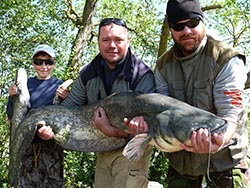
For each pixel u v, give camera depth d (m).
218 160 3.82
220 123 3.25
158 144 3.50
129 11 14.72
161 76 3.91
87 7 12.20
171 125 3.37
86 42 12.36
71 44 12.03
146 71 3.96
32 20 11.14
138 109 3.69
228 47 3.63
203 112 3.38
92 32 13.48
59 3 12.15
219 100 3.56
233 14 15.02
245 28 15.01
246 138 3.83
